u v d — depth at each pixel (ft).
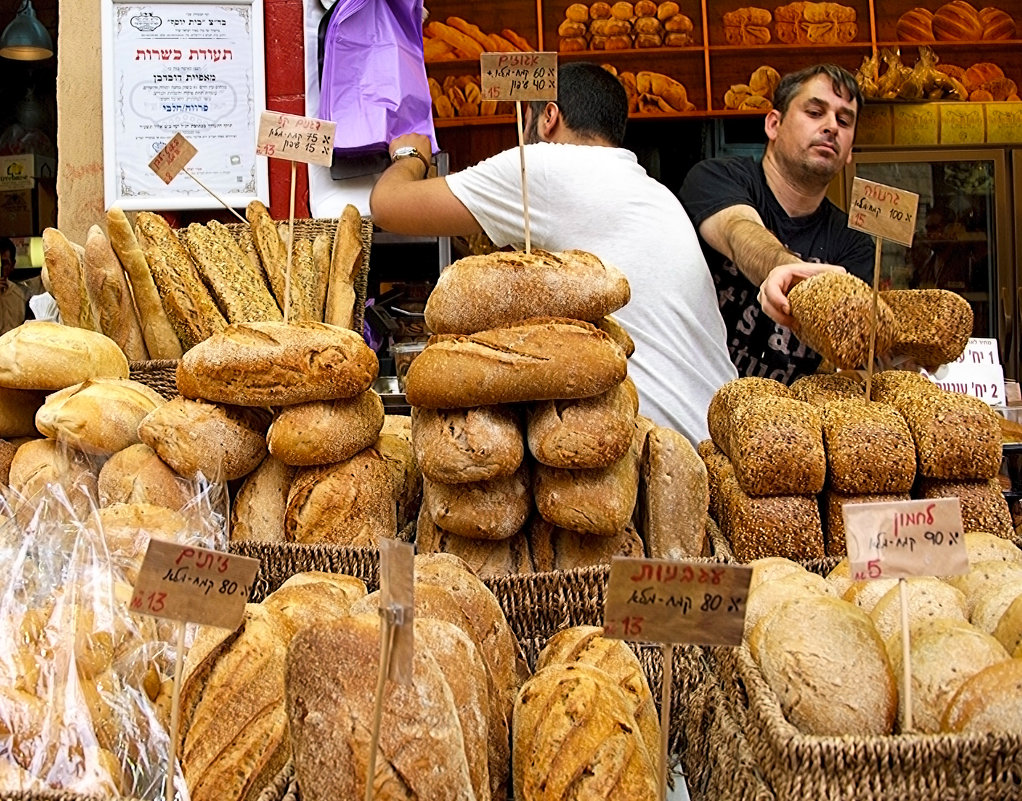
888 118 14.53
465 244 10.75
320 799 2.62
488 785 2.94
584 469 4.13
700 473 4.43
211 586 2.94
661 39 15.02
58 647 3.34
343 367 4.46
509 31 15.23
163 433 4.50
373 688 2.68
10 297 13.14
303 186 8.45
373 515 4.53
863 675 2.94
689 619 2.74
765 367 7.99
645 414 6.07
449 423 4.11
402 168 7.13
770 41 15.12
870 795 2.64
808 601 3.16
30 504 4.19
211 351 4.51
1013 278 14.24
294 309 6.45
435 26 15.06
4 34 11.24
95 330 6.23
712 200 7.90
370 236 7.09
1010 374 14.32
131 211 8.20
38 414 4.66
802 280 5.19
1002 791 2.63
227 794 3.00
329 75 7.96
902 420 4.58
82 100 8.25
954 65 15.42
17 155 13.71
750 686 3.04
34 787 2.97
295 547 4.20
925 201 14.38
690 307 6.28
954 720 2.84
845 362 4.85
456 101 15.03
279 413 4.57
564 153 6.24
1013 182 14.14
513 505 4.18
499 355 4.01
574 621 4.02
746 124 15.19
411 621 2.51
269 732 3.10
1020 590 3.42
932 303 5.43
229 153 8.29
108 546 3.95
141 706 3.39
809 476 4.43
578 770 2.85
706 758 3.34
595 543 4.32
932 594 3.43
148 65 8.18
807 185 8.37
